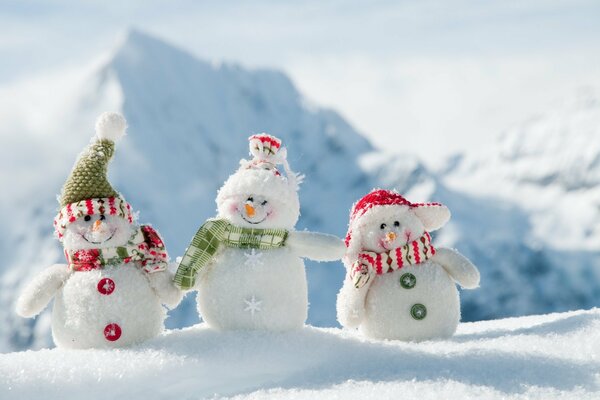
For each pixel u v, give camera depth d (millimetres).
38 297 1014
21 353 982
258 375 953
